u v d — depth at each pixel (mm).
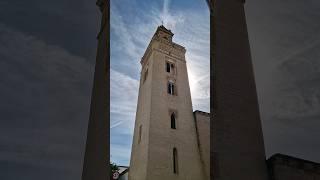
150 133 19641
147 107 21672
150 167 18078
